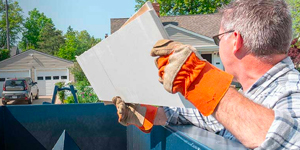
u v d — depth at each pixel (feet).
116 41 3.92
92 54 4.67
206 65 2.89
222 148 3.41
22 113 8.42
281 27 3.24
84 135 8.58
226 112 2.74
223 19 3.72
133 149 7.72
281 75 3.47
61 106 8.50
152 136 5.76
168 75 2.90
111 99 5.04
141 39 3.48
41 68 81.25
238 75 3.75
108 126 8.71
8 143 8.40
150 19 3.22
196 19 71.56
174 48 2.97
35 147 8.44
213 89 2.79
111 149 8.75
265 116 2.67
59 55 152.05
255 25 3.27
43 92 81.66
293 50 50.03
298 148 2.58
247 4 3.36
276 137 2.57
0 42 176.45
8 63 80.07
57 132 8.48
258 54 3.42
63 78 82.38
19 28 177.58
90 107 8.61
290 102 3.04
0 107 8.30
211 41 61.82
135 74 3.93
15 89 53.42
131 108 4.97
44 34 194.18
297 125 2.66
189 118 5.21
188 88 2.84
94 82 5.21
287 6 3.39
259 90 3.55
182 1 97.71
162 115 5.17
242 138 2.71
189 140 3.94
